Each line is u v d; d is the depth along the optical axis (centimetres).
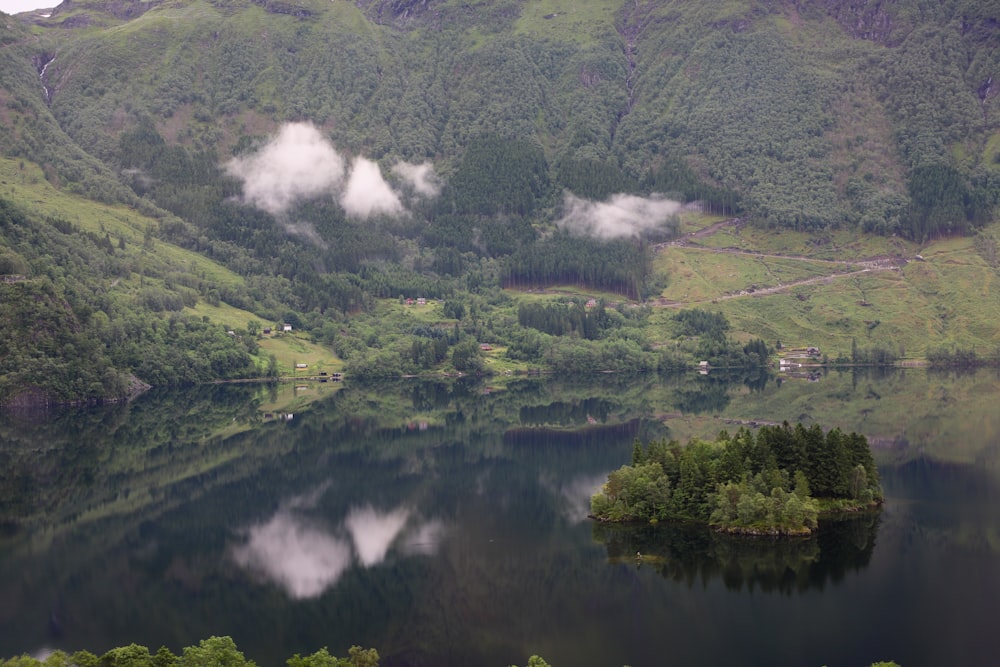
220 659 11169
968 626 13350
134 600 15288
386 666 12769
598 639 13350
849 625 13462
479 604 14775
